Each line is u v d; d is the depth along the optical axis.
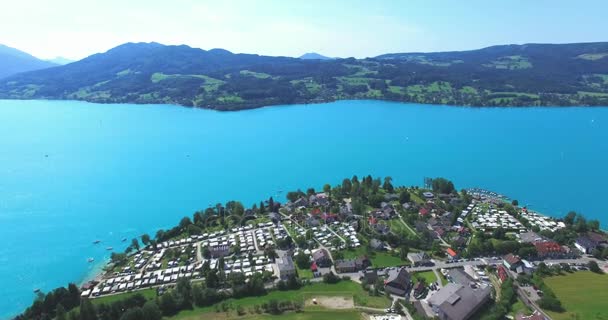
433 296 116.19
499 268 135.62
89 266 157.12
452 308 109.12
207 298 121.56
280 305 116.81
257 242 167.25
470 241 163.62
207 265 141.62
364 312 114.19
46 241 177.00
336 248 159.88
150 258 158.00
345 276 136.38
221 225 187.12
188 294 122.25
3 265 156.88
